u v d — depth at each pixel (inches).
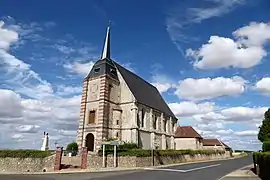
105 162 1208.8
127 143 1424.7
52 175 898.1
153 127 1849.2
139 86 1951.3
